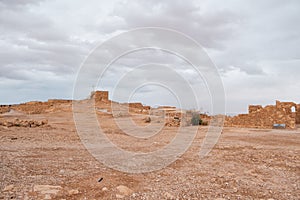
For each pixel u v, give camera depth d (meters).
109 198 5.16
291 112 32.78
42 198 4.89
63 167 7.52
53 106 49.19
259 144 14.72
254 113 33.38
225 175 7.34
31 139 13.53
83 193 5.36
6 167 6.97
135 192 5.63
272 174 7.60
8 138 13.27
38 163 7.80
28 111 45.00
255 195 5.68
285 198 5.54
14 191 5.16
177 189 5.94
